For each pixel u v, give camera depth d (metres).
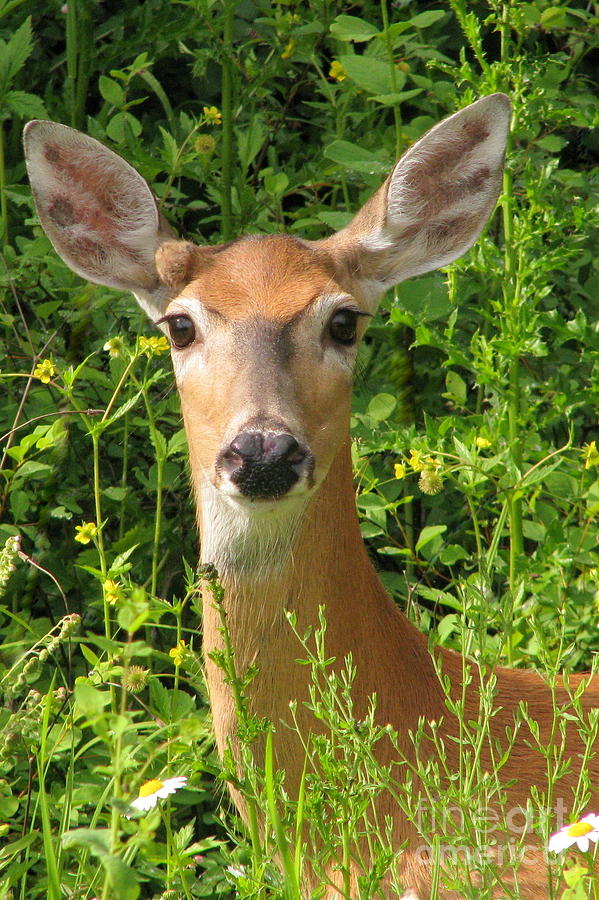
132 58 13.75
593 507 9.95
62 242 9.02
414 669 7.90
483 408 11.99
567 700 8.30
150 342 9.01
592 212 9.86
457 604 9.51
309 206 12.39
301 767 7.58
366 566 8.00
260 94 12.79
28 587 10.37
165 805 8.55
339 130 12.75
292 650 7.59
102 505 11.02
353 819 6.26
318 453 7.61
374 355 12.12
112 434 11.29
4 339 11.61
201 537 8.03
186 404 8.00
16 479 10.20
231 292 7.90
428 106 12.69
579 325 9.76
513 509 9.89
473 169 9.01
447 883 6.44
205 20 12.21
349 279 8.51
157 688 8.54
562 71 11.27
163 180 14.12
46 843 6.24
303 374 7.64
